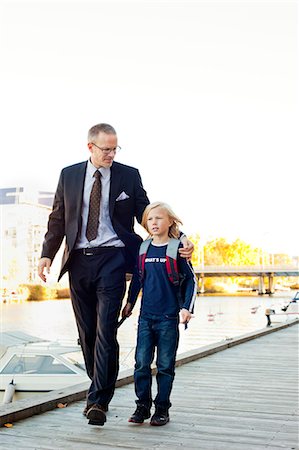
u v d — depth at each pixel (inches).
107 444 143.3
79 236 160.7
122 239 159.5
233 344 404.5
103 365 154.6
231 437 151.2
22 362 396.8
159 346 163.2
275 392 219.9
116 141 157.6
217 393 217.6
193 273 159.9
